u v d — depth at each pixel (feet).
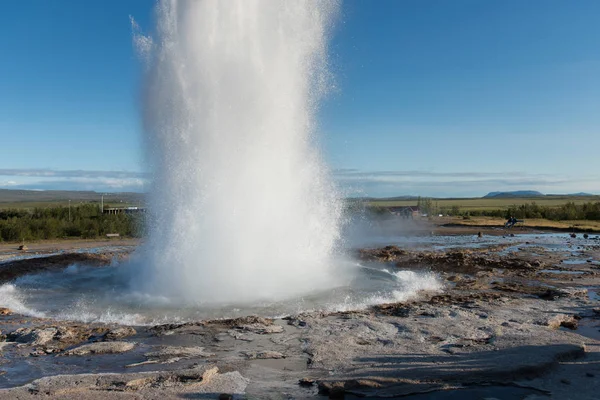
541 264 65.36
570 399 20.59
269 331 31.94
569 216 194.49
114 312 37.76
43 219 127.24
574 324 33.04
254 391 21.94
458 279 53.11
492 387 21.88
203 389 22.07
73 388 21.85
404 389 21.68
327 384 22.04
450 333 30.66
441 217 210.79
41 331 31.81
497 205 386.11
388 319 34.73
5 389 22.06
